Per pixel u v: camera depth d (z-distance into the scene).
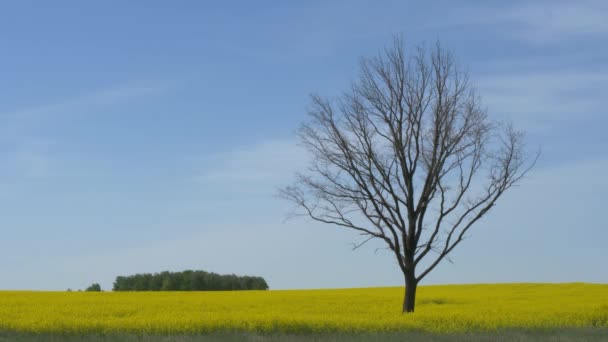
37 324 22.14
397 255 27.66
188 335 20.14
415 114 27.70
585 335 20.70
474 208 27.88
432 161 27.52
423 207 27.86
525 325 22.92
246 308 30.30
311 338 19.58
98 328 21.45
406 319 23.66
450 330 21.94
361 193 27.94
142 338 19.28
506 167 27.83
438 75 27.80
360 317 24.58
